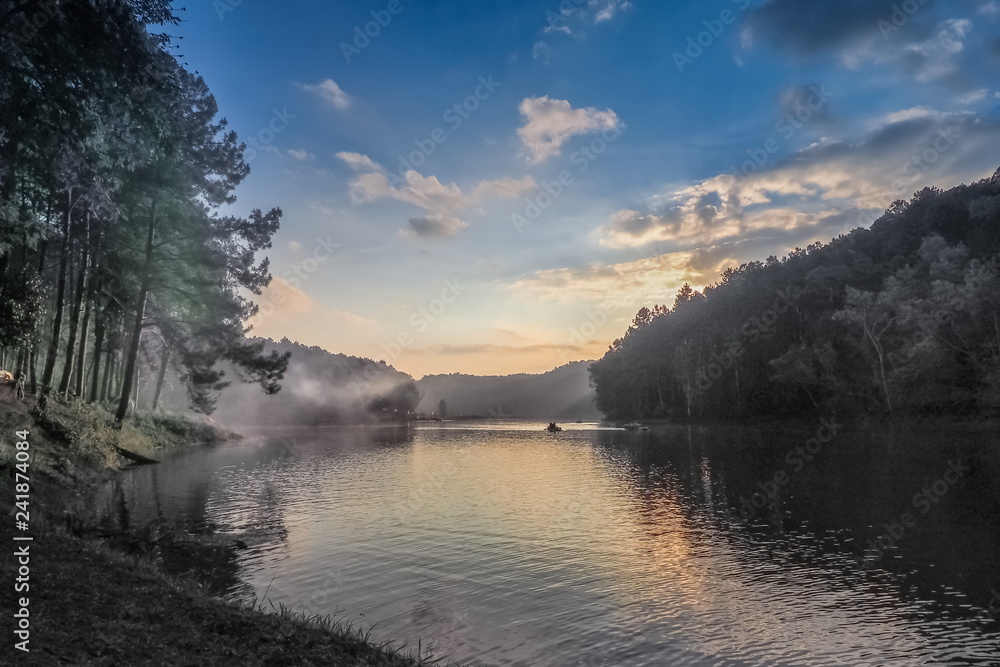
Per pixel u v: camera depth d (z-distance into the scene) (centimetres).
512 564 1541
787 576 1435
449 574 1444
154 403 6391
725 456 4631
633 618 1153
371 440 8075
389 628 1087
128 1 1543
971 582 1369
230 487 2919
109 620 716
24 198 1952
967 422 6372
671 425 10731
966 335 6706
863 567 1502
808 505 2366
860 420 7669
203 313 4412
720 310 11588
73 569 891
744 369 9806
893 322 7631
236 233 4294
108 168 1777
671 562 1565
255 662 692
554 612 1184
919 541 1745
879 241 10762
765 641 1045
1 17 1396
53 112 1535
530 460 4753
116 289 4169
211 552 1602
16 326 2420
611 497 2714
